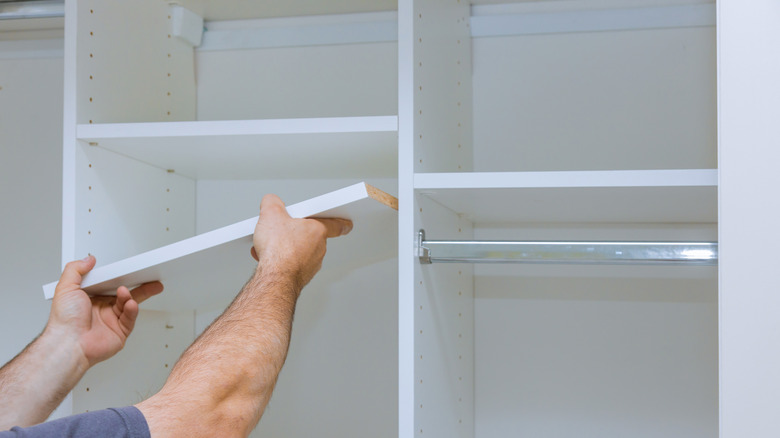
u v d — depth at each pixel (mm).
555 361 1371
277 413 1468
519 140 1393
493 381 1396
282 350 834
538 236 1377
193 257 920
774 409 688
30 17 1426
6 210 1556
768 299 696
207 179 1504
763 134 707
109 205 1140
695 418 1312
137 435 680
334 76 1469
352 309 1446
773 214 700
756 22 717
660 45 1343
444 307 1156
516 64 1399
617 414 1343
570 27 1367
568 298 1369
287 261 881
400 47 963
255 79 1501
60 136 1546
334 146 1086
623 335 1345
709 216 1238
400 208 954
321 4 1402
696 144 1321
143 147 1112
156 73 1332
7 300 1544
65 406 1073
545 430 1370
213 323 857
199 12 1455
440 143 1137
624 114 1354
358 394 1436
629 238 1341
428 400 1025
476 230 1405
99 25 1124
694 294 1319
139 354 1298
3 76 1569
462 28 1345
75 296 1011
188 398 732
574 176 901
